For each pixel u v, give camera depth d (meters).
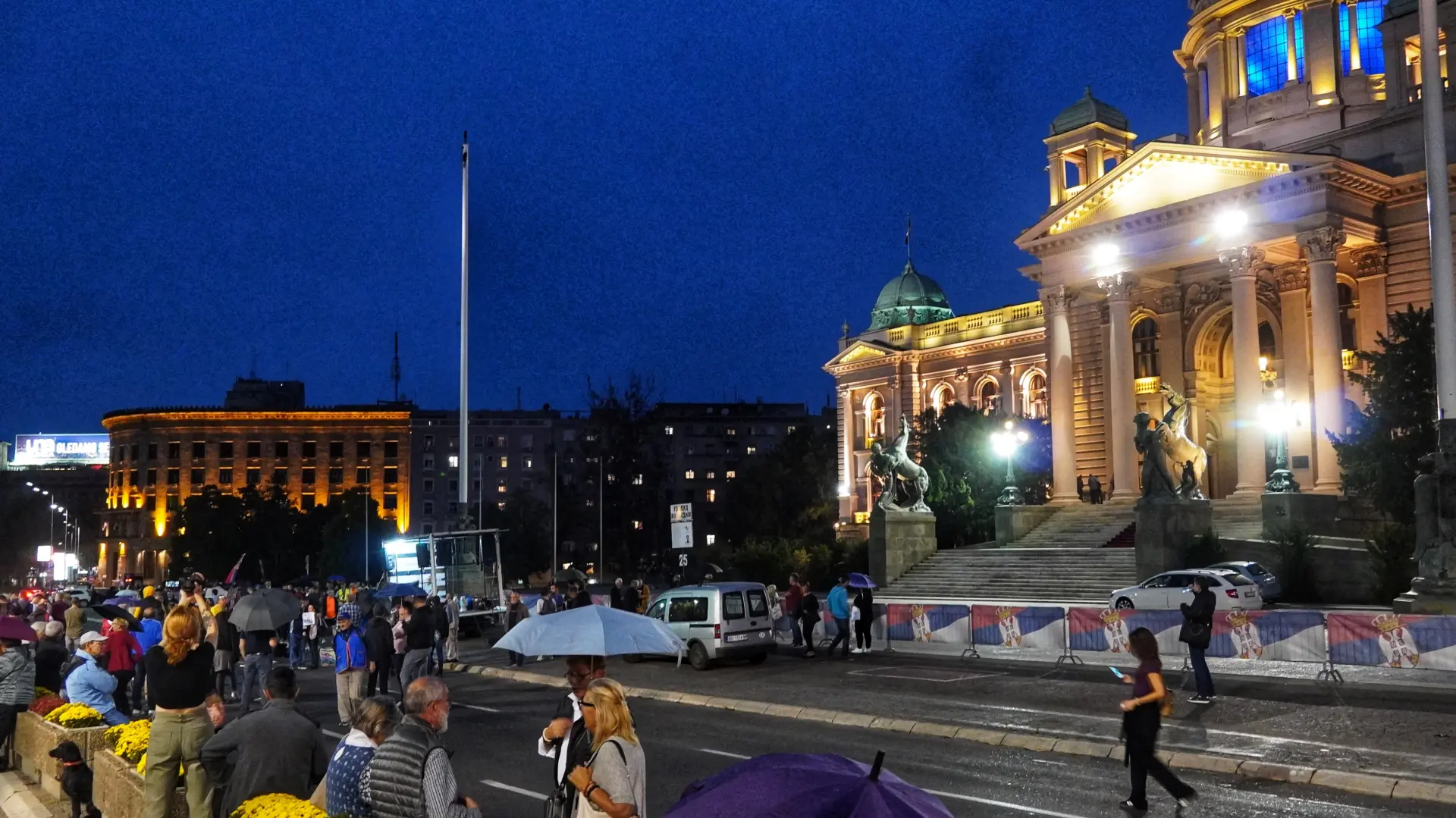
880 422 83.88
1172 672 23.02
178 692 10.38
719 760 15.73
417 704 7.57
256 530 114.12
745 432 142.00
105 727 13.88
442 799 7.31
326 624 40.69
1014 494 51.12
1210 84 61.69
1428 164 23.31
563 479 125.00
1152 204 52.06
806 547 63.38
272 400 158.00
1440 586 22.66
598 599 45.00
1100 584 39.78
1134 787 12.38
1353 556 35.78
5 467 196.88
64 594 32.06
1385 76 52.59
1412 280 47.88
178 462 135.12
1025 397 75.44
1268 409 52.03
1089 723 17.70
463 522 38.66
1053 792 13.39
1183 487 39.19
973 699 20.81
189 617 10.53
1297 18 57.78
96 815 12.30
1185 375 56.00
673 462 140.62
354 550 105.56
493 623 40.41
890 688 22.80
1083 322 60.53
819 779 4.83
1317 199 45.91
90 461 189.12
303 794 9.16
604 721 7.18
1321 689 20.34
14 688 15.39
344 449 134.25
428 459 134.88
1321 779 13.67
